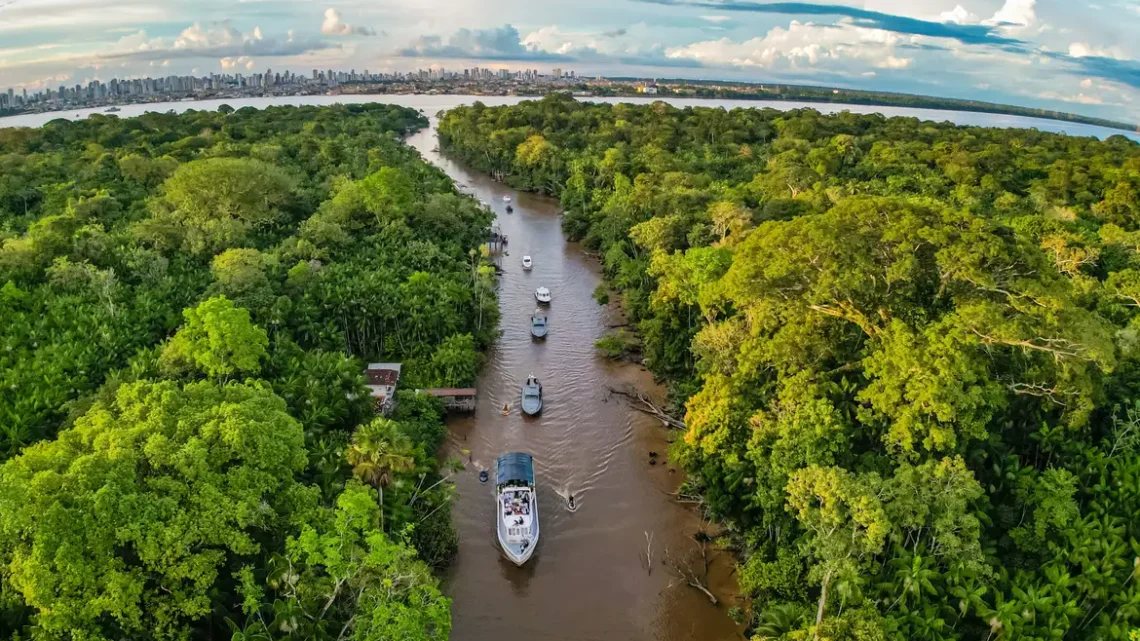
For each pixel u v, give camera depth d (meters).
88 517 30.42
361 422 54.59
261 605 34.22
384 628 31.16
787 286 50.03
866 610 35.69
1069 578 40.50
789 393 45.19
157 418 36.47
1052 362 45.34
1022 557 43.72
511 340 84.25
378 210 102.88
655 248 84.75
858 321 46.34
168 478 33.66
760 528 47.47
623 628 45.28
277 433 38.12
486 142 181.25
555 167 155.00
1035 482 45.03
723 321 61.28
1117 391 52.31
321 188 122.12
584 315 92.44
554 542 52.19
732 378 50.50
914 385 41.16
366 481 43.56
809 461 42.09
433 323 74.69
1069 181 121.19
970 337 41.31
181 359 53.69
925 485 39.06
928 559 40.12
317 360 59.44
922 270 46.75
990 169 133.00
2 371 57.81
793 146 158.88
